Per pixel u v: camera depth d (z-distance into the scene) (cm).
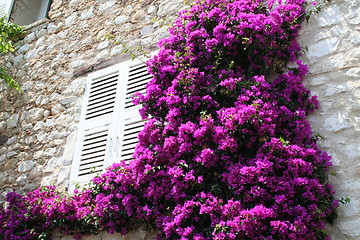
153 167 307
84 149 396
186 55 334
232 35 319
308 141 286
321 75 308
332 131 286
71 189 380
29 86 497
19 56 532
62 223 350
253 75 324
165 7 424
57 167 411
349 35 307
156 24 421
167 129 316
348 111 286
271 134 278
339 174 272
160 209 304
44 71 493
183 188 290
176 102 315
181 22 365
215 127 291
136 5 450
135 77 405
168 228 277
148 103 335
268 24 311
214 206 267
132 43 428
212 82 320
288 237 243
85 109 421
